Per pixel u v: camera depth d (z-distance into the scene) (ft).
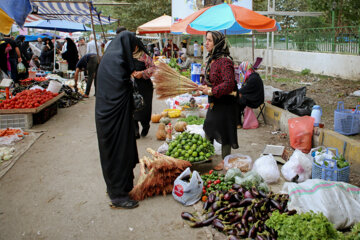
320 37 48.01
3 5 17.97
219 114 14.43
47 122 25.94
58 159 17.60
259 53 66.54
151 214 11.89
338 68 42.63
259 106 23.54
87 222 11.46
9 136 20.34
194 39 106.93
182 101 28.19
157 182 12.85
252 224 10.32
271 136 21.17
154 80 14.47
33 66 57.16
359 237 8.68
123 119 11.73
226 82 13.20
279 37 60.23
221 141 14.83
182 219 11.53
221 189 12.71
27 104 23.61
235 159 15.37
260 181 12.61
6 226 11.25
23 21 18.83
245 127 23.11
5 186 14.33
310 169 14.21
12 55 36.58
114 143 11.82
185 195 12.26
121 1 105.29
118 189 12.20
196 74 31.53
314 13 36.68
